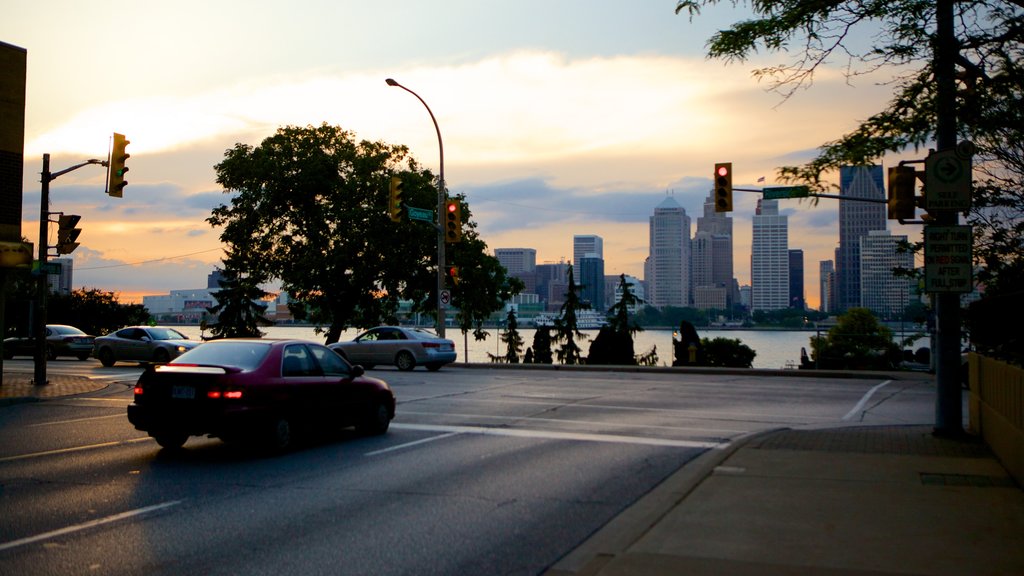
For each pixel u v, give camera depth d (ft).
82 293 200.34
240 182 159.53
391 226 152.56
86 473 33.63
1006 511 25.20
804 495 27.61
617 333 145.18
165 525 25.13
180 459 37.01
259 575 20.20
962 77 32.32
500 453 38.55
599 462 36.14
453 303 165.37
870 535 22.38
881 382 87.10
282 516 26.30
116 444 41.55
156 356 107.14
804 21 33.01
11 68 73.10
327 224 159.94
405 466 35.19
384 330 100.99
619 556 20.38
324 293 163.63
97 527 24.86
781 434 43.16
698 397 67.00
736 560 19.98
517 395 66.64
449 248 159.12
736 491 28.32
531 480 32.14
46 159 76.23
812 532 22.72
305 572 20.48
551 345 209.97
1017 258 47.98
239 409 36.01
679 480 31.63
